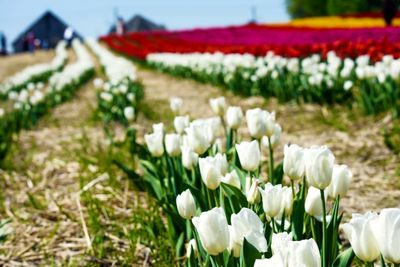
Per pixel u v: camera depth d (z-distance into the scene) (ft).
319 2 235.20
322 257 6.80
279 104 31.19
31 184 17.62
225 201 8.17
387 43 32.81
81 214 13.39
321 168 6.47
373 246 5.42
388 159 18.34
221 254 6.54
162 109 33.22
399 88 24.89
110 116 28.35
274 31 90.48
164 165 12.33
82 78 58.34
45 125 30.22
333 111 26.99
